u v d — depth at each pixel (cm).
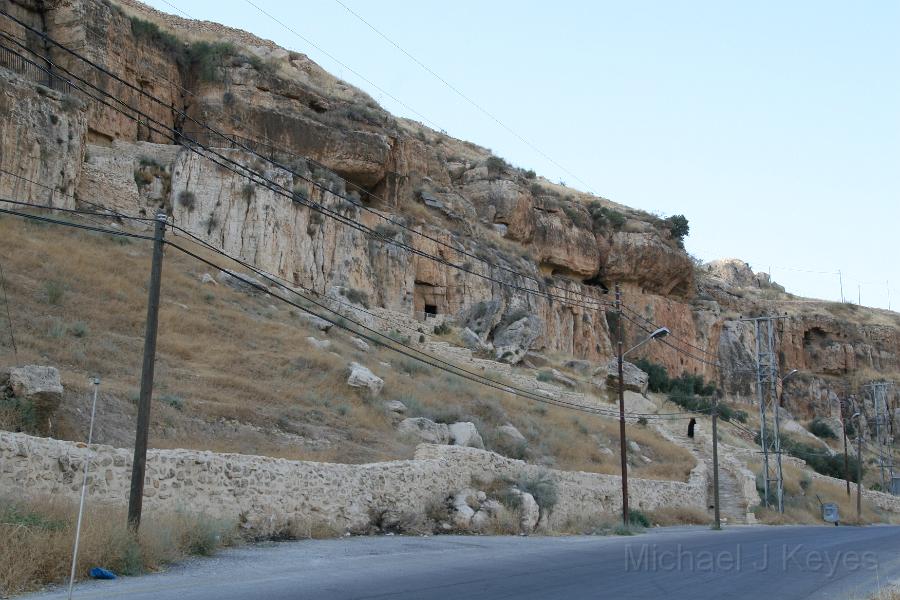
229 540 1631
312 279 4719
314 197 4903
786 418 9462
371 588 1203
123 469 1569
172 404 2377
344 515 1994
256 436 2403
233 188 4516
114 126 4531
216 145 4897
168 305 3372
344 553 1630
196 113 5000
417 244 5622
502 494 2516
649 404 5906
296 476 1905
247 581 1223
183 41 5384
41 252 3269
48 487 1438
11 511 1227
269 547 1655
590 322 7306
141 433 1445
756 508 4384
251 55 5484
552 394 4988
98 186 4072
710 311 9256
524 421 4019
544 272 7562
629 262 8162
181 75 5078
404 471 2227
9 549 1130
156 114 4834
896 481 7844
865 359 12069
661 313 8319
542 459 3550
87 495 1491
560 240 7575
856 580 1623
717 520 3422
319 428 2680
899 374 12200
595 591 1278
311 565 1431
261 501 1808
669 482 3862
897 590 1461
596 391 5775
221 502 1722
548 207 7694
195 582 1201
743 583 1485
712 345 9088
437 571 1423
